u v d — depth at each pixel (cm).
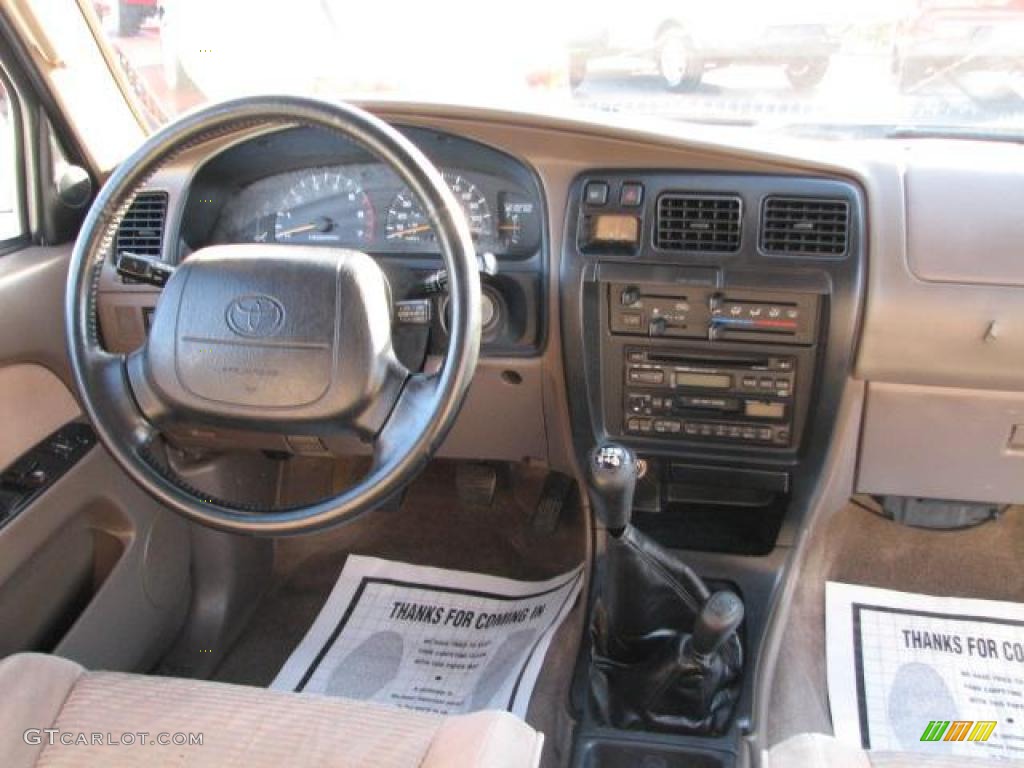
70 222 149
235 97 97
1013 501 151
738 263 133
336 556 188
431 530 192
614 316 140
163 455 155
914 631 160
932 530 185
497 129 134
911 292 132
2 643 127
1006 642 157
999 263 130
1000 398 139
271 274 99
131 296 145
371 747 93
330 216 147
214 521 99
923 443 146
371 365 98
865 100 147
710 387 143
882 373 138
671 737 132
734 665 139
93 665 140
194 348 99
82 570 146
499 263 140
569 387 146
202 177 143
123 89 159
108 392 102
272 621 174
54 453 136
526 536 190
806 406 142
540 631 161
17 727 95
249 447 137
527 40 154
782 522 152
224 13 156
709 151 130
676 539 156
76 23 145
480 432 158
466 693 152
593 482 112
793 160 129
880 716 147
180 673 163
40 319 138
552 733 141
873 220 132
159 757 94
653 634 135
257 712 99
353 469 195
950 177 133
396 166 93
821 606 165
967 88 144
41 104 143
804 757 95
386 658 161
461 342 94
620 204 134
